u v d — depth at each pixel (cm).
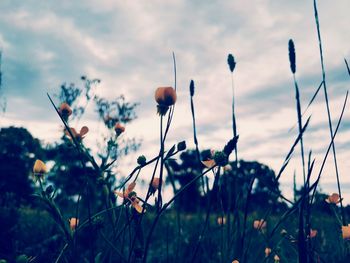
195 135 31
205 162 28
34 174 28
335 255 36
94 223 26
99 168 29
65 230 27
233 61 35
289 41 27
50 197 27
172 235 57
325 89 27
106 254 29
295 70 26
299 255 22
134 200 26
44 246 55
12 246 55
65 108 31
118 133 37
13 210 72
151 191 26
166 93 24
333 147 28
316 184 22
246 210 28
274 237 41
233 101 33
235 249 30
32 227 75
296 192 28
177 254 33
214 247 39
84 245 32
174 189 32
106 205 29
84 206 43
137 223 26
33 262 46
